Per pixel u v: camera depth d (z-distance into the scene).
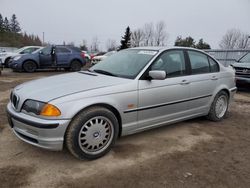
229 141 4.19
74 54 15.00
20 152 3.46
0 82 9.43
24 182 2.79
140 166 3.23
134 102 3.60
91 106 3.22
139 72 3.75
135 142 3.97
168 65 4.13
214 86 4.89
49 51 14.27
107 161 3.32
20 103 3.21
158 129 4.59
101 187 2.76
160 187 2.81
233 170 3.23
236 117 5.62
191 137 4.29
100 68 4.27
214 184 2.91
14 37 64.94
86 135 3.19
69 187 2.74
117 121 3.48
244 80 8.72
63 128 3.00
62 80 3.64
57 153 3.47
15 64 13.51
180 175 3.06
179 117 4.34
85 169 3.11
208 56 4.95
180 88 4.18
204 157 3.56
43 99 3.04
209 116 5.08
